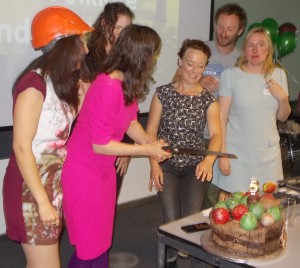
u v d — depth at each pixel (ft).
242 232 4.59
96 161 5.89
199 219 5.70
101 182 5.98
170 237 5.26
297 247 4.94
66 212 6.03
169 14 12.62
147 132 7.66
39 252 5.68
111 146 5.68
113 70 5.59
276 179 8.23
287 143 16.25
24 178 5.31
